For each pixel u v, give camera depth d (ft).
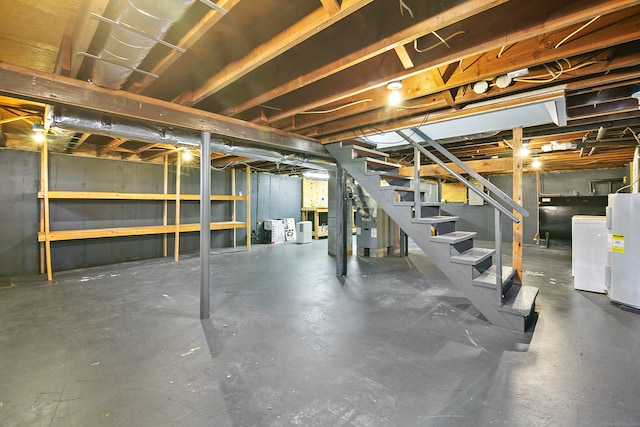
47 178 14.26
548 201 24.99
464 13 4.49
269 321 8.80
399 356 6.76
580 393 5.41
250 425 4.64
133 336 7.78
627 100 9.02
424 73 7.69
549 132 12.59
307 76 6.88
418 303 10.45
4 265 13.93
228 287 12.43
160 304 10.27
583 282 12.05
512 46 6.37
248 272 15.21
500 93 7.58
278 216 28.14
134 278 13.89
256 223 26.32
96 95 7.23
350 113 9.32
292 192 29.37
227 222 23.38
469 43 5.68
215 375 6.02
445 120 9.64
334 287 12.48
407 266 16.84
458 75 7.18
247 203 22.58
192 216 21.67
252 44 6.00
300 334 7.91
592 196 23.40
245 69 6.30
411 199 14.38
